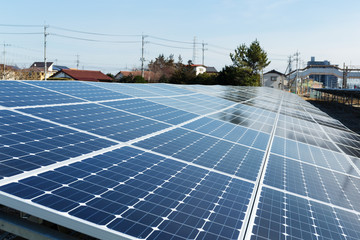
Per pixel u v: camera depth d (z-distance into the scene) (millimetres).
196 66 139250
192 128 9977
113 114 9531
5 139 5750
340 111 58344
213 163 6969
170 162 6418
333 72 117625
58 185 4426
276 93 42844
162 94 16438
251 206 5102
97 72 95938
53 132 6715
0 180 4188
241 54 85000
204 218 4371
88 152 5977
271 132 12195
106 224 3723
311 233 4672
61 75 87750
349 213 5875
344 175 8609
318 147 11508
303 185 6871
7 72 74750
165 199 4703
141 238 3580
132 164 5848
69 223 3707
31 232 4234
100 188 4609
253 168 7215
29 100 9148
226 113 14445
